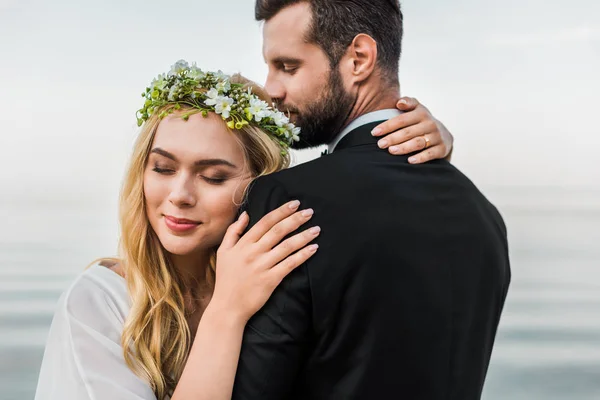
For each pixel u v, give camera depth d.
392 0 2.11
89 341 2.01
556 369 9.73
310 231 1.82
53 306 11.63
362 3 2.06
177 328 2.21
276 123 2.11
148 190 2.10
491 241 1.99
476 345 1.93
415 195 1.89
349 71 2.07
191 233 2.09
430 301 1.84
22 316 11.09
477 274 1.93
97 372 1.98
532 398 8.88
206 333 1.88
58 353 2.00
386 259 1.81
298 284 1.82
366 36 2.05
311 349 1.86
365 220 1.82
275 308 1.84
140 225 2.16
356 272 1.80
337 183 1.86
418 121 2.01
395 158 1.94
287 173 1.92
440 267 1.86
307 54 2.08
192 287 2.28
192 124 2.05
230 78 2.19
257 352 1.84
